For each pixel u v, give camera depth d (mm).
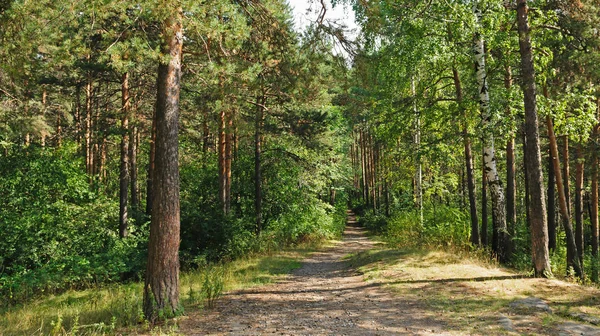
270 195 25766
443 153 15703
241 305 8742
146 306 7504
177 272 7801
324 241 28188
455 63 14633
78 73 17547
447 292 9117
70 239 16203
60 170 17312
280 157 25344
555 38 13461
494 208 14078
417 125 17344
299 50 10039
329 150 25234
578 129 14156
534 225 10586
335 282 11961
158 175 7695
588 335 6094
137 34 8766
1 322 8484
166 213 7648
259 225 22469
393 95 16312
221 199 20203
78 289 14031
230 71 8797
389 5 12352
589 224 28578
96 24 8836
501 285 9484
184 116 20766
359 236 35688
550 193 18047
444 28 14062
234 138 24344
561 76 13617
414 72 14953
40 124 15398
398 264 13055
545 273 10344
